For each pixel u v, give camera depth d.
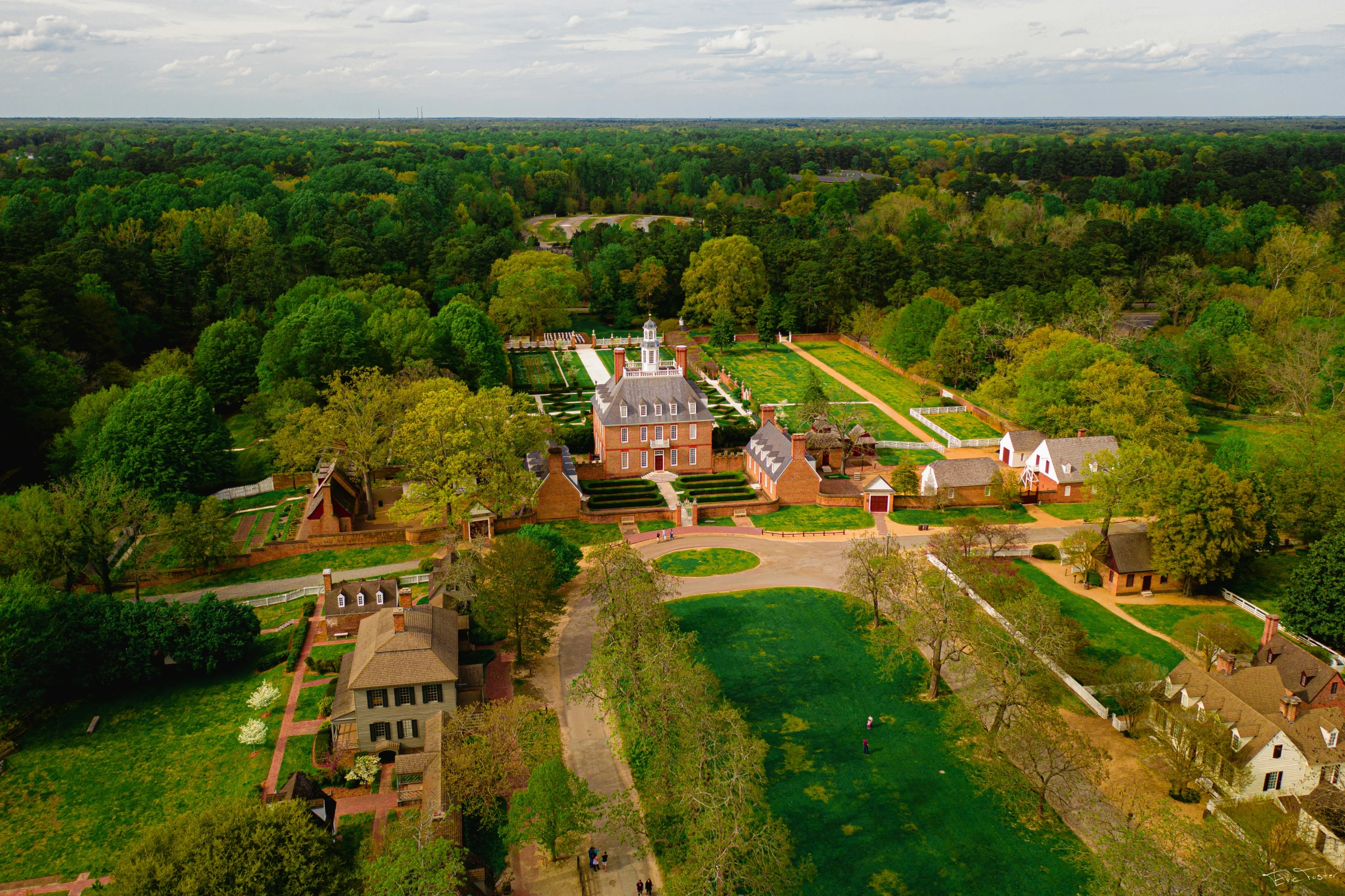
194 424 109.38
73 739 68.19
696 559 101.12
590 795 57.50
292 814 47.75
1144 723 69.69
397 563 97.62
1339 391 145.75
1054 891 54.50
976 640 68.75
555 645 82.56
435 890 46.06
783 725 70.75
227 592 91.56
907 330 175.25
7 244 157.50
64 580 90.06
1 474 108.94
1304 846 56.41
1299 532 100.62
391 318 154.38
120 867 45.12
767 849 50.22
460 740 62.97
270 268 188.00
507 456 105.88
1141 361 152.00
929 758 67.00
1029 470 124.94
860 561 85.06
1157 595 92.69
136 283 162.12
